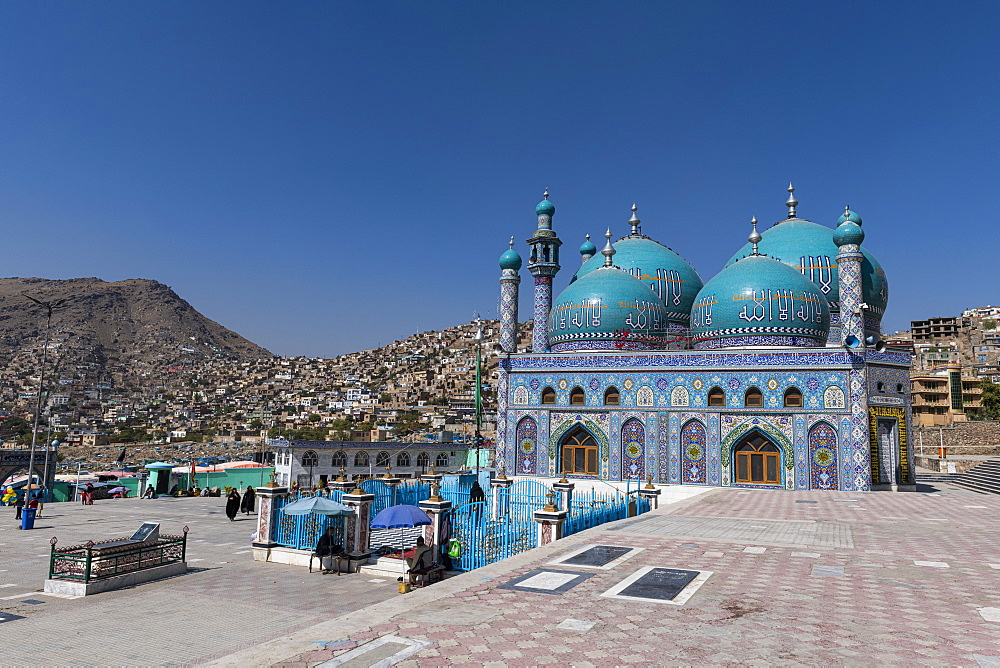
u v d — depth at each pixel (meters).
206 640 12.07
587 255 52.28
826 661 7.28
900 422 35.72
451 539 18.50
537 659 7.28
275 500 20.38
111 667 10.55
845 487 33.78
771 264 39.66
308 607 14.77
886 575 11.95
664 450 37.09
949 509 24.80
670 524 19.16
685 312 45.41
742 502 27.45
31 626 12.86
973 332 149.25
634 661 7.24
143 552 17.27
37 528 25.84
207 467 62.84
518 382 40.78
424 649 7.58
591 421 38.84
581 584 10.90
